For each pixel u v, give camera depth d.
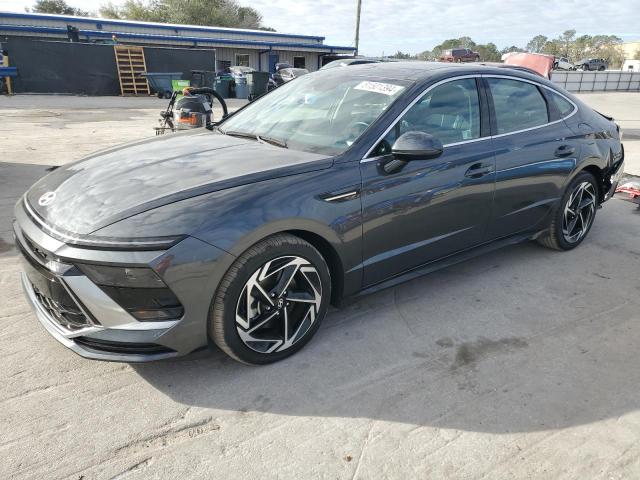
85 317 2.39
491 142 3.64
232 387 2.63
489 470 2.16
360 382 2.71
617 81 38.84
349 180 2.87
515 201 3.89
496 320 3.40
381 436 2.33
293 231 2.76
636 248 4.80
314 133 3.24
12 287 3.58
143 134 11.38
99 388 2.59
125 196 2.54
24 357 2.80
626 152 10.05
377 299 3.65
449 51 44.31
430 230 3.36
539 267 4.30
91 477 2.05
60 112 15.35
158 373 2.72
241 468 2.13
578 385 2.73
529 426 2.42
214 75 23.61
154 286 2.30
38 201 2.75
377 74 3.62
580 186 4.47
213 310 2.52
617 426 2.44
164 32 33.78
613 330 3.31
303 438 2.31
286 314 2.78
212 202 2.48
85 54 22.23
